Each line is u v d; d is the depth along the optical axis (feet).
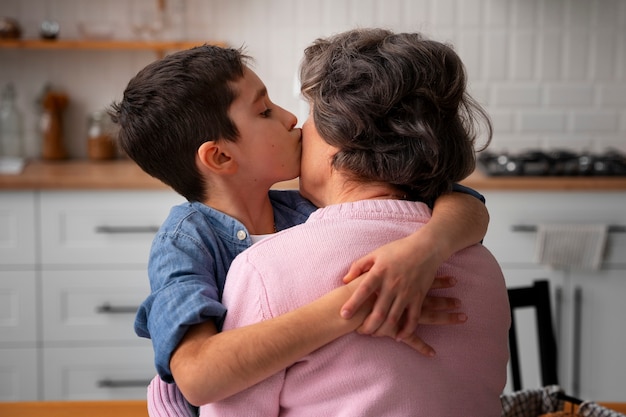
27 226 11.12
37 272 11.21
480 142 13.09
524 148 13.14
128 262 11.23
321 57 3.78
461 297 3.59
